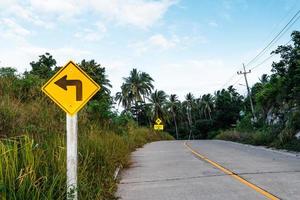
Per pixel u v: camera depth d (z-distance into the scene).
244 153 17.95
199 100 112.00
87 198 6.34
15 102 11.77
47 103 13.36
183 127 107.50
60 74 6.00
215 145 26.44
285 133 22.30
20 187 4.83
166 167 12.92
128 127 28.52
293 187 8.27
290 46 23.08
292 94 23.59
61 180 5.65
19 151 6.07
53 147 7.17
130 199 7.68
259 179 9.49
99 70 42.41
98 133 13.84
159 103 84.75
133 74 73.62
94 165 8.89
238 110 87.31
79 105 5.93
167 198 7.64
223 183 9.11
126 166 13.16
